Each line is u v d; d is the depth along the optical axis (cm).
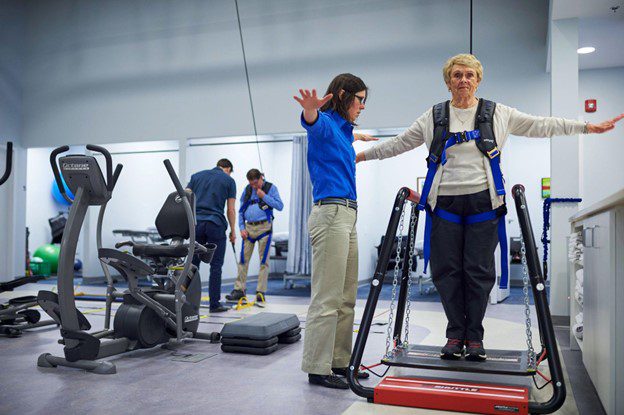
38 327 436
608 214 183
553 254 466
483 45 608
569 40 461
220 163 537
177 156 922
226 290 752
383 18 650
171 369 299
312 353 263
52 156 302
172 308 354
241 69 718
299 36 688
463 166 241
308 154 269
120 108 784
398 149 269
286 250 875
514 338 384
